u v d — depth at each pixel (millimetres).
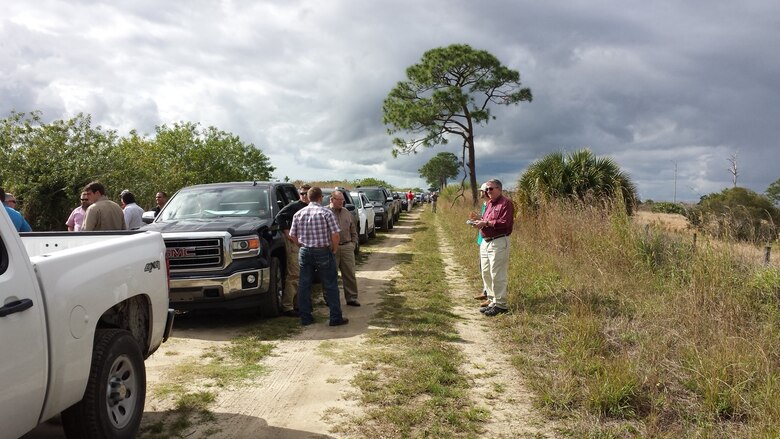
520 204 16562
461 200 36812
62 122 14109
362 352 6082
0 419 2547
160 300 4285
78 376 3135
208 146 21656
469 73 33938
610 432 4090
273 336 6789
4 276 2645
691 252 8281
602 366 5215
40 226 13523
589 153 15867
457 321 7566
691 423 4223
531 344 6367
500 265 7828
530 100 34031
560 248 11445
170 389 4930
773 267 7078
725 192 18969
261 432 4090
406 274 11367
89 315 3238
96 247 3525
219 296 7043
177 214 8461
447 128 35156
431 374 5328
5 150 13625
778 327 5879
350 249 8422
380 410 4500
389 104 35562
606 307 7301
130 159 15938
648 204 14930
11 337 2594
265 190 8852
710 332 5625
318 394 4855
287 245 8148
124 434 3600
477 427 4234
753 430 3918
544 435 4109
